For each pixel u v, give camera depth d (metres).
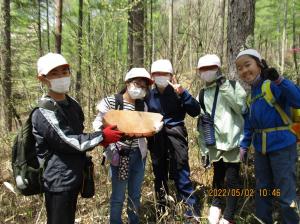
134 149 3.32
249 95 3.12
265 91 2.87
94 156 4.95
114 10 5.48
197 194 4.16
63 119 2.53
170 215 3.59
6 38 7.47
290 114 2.88
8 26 7.81
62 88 2.55
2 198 4.02
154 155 3.66
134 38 7.55
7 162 4.86
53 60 2.51
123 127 3.01
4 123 5.88
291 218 2.93
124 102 3.32
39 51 6.20
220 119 3.48
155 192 3.75
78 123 2.70
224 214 3.46
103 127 3.09
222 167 3.68
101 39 5.09
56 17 6.61
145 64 6.27
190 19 5.39
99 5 5.42
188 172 3.65
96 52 4.95
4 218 3.74
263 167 3.06
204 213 3.83
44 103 2.49
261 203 3.12
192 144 4.99
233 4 4.37
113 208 3.34
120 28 5.83
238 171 3.54
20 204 3.96
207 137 3.55
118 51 5.41
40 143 2.52
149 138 3.66
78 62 5.36
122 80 4.96
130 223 3.46
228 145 3.43
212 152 3.57
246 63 2.95
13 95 5.86
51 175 2.51
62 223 2.53
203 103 3.61
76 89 5.44
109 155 3.26
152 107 3.61
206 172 4.33
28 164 2.55
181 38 5.36
